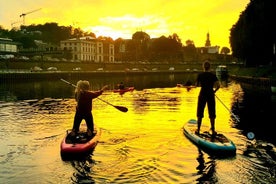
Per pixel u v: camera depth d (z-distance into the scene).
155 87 51.81
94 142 10.85
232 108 22.83
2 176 8.26
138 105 25.00
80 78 92.81
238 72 91.50
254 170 8.62
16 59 92.25
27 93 40.16
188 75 130.38
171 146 11.05
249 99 30.19
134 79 91.81
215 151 10.09
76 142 10.47
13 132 13.73
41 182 7.84
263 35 52.75
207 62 11.88
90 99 11.58
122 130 14.04
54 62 106.19
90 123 11.66
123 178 8.06
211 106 11.72
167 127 14.78
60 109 22.88
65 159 9.62
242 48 71.25
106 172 8.51
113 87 55.19
